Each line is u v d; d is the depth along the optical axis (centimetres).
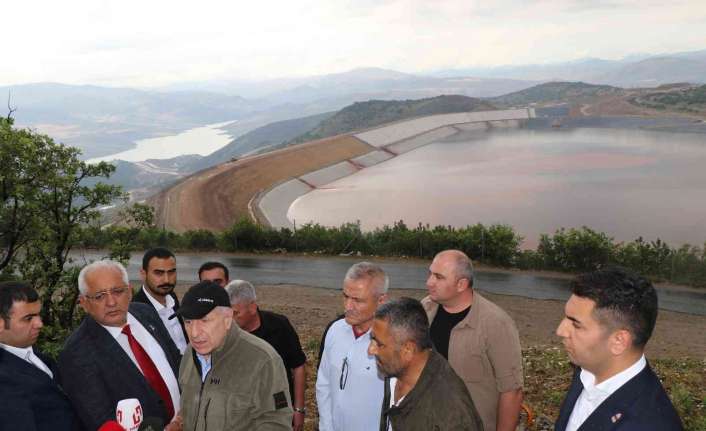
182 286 2883
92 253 3206
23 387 404
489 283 2850
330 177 15200
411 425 350
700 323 2122
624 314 292
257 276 3112
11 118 1313
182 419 438
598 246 3028
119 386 453
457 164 17738
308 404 925
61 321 1378
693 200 10100
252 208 10319
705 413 852
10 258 1362
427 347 359
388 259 3484
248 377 407
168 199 10431
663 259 2959
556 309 2325
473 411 348
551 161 17525
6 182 1282
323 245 3803
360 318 470
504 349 472
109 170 1520
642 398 292
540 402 912
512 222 9075
